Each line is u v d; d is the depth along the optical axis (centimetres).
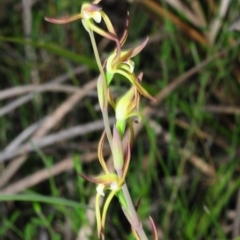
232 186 68
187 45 76
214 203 72
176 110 77
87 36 92
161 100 74
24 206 79
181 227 72
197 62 69
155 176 70
